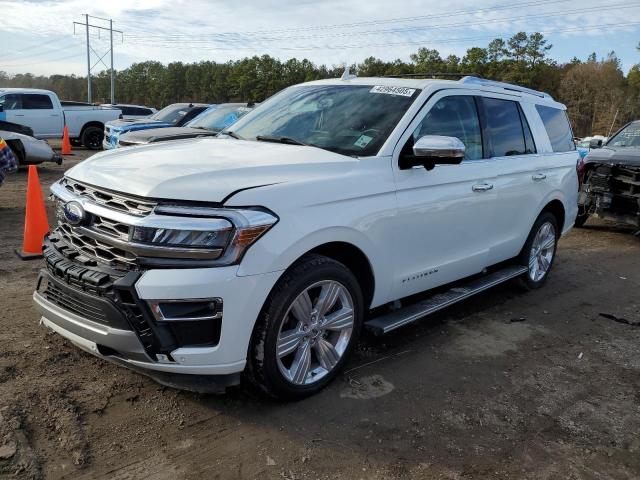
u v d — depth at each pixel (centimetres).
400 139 382
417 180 387
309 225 312
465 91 455
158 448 289
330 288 337
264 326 305
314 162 342
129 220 282
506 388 378
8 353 370
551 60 8800
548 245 600
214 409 326
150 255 279
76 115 2033
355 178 346
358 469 284
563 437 325
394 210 370
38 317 432
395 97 415
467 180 436
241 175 307
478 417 339
